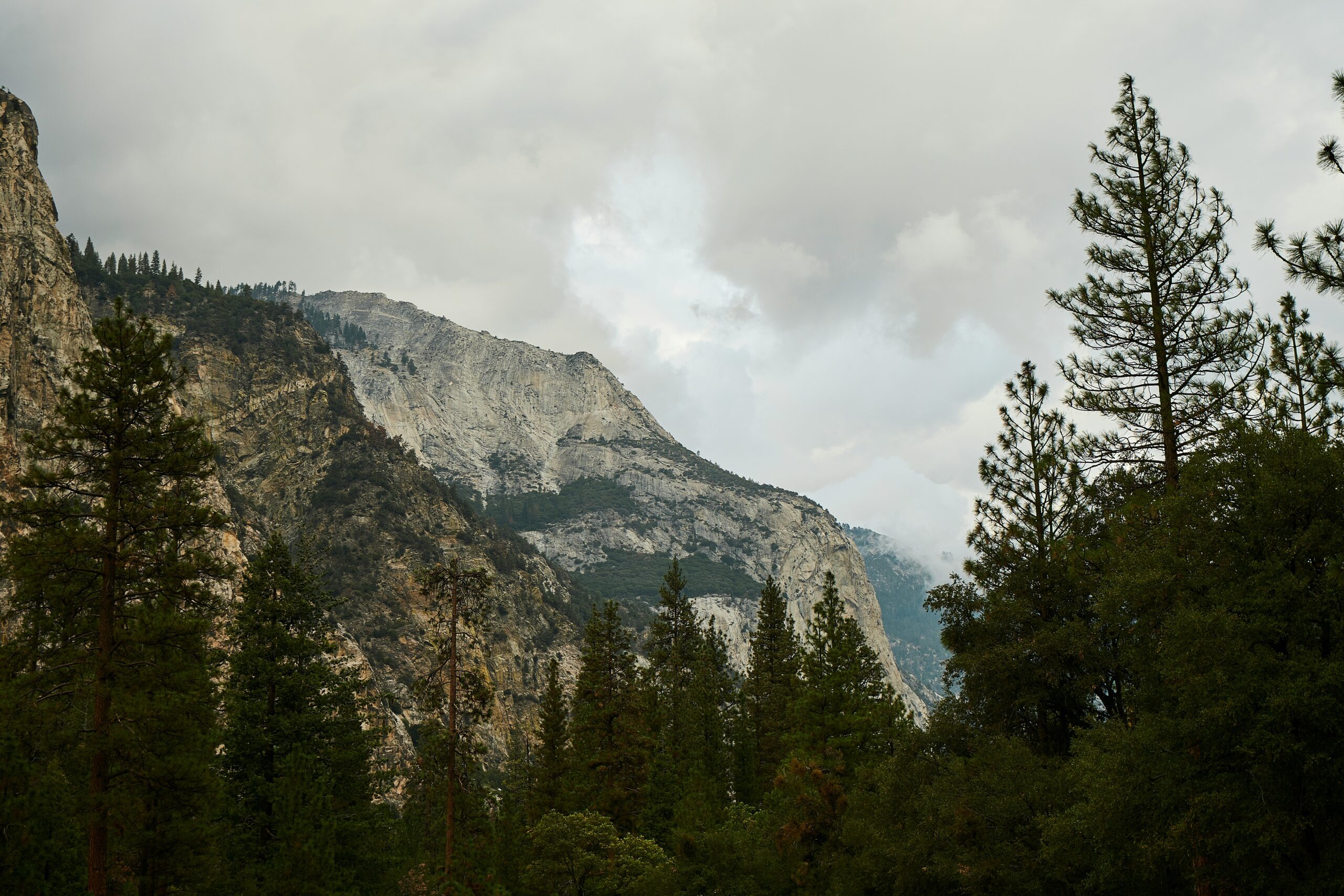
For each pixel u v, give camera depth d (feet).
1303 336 73.97
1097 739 71.31
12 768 75.56
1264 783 56.24
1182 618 60.03
